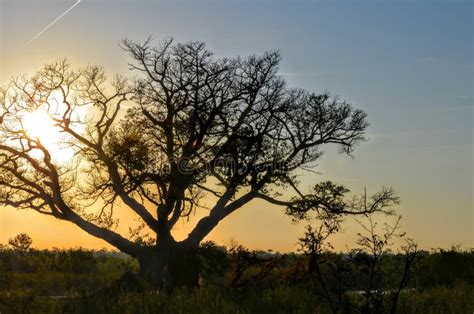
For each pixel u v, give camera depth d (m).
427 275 23.98
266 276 23.97
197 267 34.41
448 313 15.19
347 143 44.72
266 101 42.59
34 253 51.59
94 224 39.66
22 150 40.62
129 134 40.06
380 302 15.44
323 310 15.83
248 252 24.28
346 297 15.89
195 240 38.91
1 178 40.56
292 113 43.00
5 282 36.62
